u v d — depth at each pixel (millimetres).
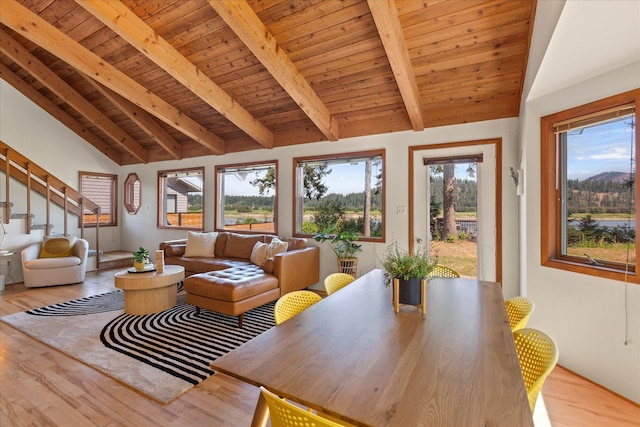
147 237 6875
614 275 2152
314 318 1510
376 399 876
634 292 2057
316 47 3242
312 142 4742
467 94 3514
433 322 1458
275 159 5109
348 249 4152
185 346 2811
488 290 1998
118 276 3584
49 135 6152
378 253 4203
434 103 3719
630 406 2016
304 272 4203
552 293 2549
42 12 3535
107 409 1956
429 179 3939
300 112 4492
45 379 2279
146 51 3291
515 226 3385
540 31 1995
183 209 6504
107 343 2857
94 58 3832
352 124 4383
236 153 5559
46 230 5469
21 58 4727
